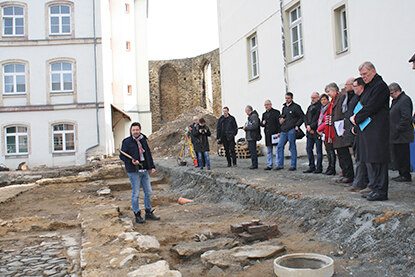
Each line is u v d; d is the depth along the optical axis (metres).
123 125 29.61
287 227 5.44
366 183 5.77
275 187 6.86
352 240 4.27
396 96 6.60
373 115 4.83
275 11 14.16
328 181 7.07
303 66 12.73
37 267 4.39
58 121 21.44
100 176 14.82
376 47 9.52
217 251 4.40
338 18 11.16
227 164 12.29
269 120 9.55
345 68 10.72
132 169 6.71
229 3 18.16
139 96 31.47
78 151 21.47
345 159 6.71
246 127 10.16
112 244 4.80
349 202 4.94
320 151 8.12
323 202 5.30
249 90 16.56
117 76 29.23
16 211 8.79
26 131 21.45
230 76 18.42
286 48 13.62
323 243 4.48
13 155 21.05
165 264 3.92
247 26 16.42
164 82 37.12
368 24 9.74
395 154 6.52
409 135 6.36
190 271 4.07
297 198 5.89
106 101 22.72
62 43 21.72
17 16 21.66
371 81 4.90
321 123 7.52
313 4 12.05
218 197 8.68
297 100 13.16
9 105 21.33
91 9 22.06
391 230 3.99
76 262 4.54
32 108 21.27
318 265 3.76
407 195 5.16
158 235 5.70
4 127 21.09
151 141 27.50
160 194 11.09
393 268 3.50
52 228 6.57
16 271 4.26
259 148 15.66
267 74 14.97
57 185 13.72
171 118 36.91
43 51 21.61
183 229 5.96
